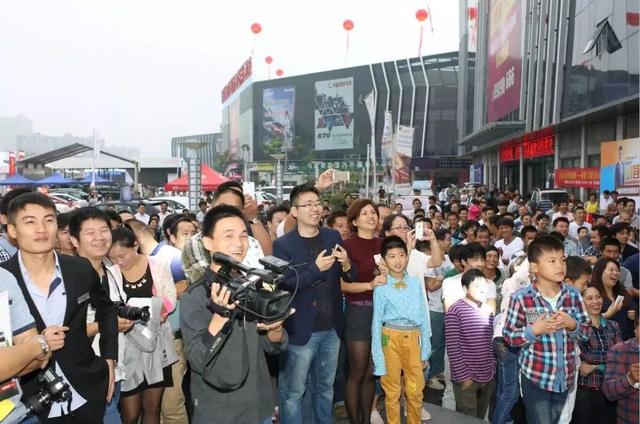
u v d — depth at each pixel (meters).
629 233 7.06
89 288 3.01
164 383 3.82
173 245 5.10
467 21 43.91
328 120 73.88
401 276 4.29
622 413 3.49
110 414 3.41
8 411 2.50
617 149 11.19
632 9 15.39
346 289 4.19
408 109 65.88
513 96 27.86
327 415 4.07
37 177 40.91
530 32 25.12
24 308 2.74
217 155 107.19
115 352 3.23
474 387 4.73
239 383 2.63
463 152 49.50
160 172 69.12
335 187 26.22
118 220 5.05
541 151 28.81
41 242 2.74
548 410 3.65
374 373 4.11
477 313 4.65
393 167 20.45
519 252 6.55
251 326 2.74
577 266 4.32
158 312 3.66
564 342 3.59
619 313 4.77
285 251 3.91
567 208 12.80
